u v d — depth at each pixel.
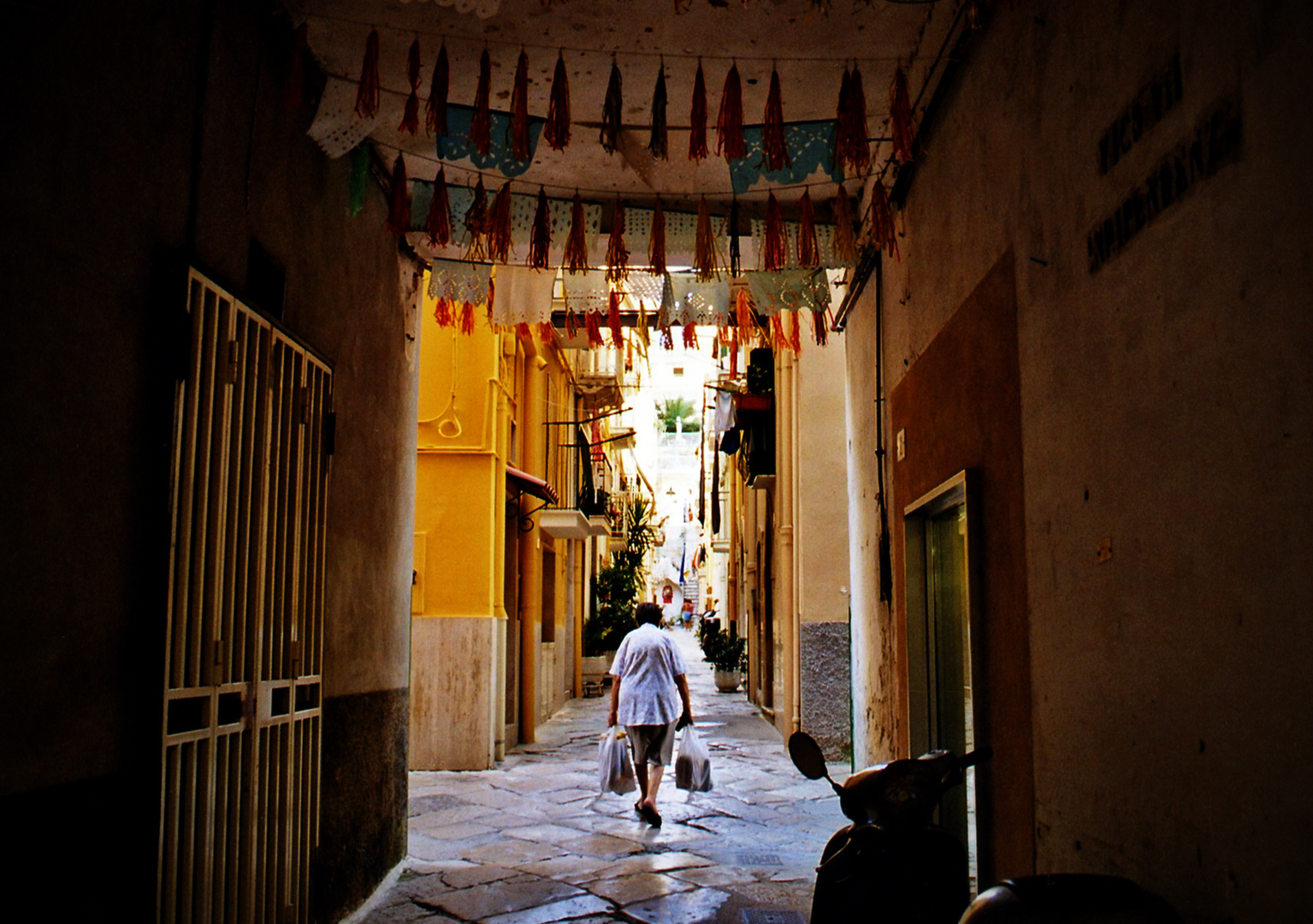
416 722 10.43
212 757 3.58
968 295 4.38
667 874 5.99
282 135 4.40
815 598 10.73
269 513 4.20
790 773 9.98
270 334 4.12
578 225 5.13
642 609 7.84
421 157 5.71
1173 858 2.42
